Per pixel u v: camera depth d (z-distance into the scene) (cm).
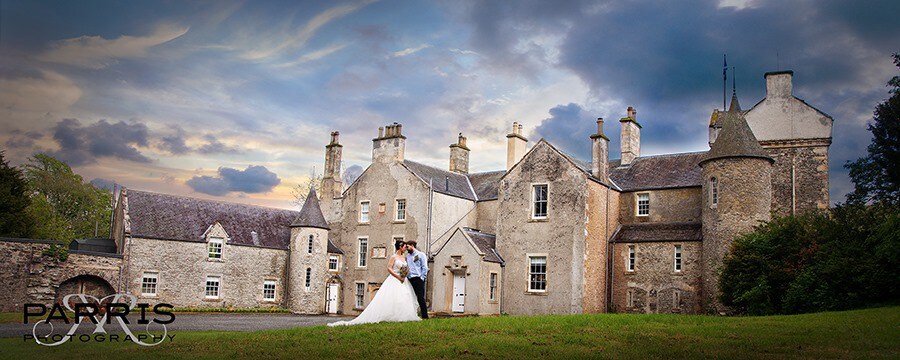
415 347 1507
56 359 1490
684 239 3603
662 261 3662
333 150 4866
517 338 1589
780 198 3741
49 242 3688
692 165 3984
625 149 4319
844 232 2800
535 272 3762
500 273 3819
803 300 2648
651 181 3997
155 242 4056
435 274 3825
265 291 4444
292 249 4450
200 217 4366
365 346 1512
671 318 1953
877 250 2472
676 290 3588
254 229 4547
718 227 3409
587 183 3672
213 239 4284
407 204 4291
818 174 3681
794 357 1377
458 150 4778
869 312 2002
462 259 3741
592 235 3703
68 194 6700
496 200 4347
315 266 4412
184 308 3988
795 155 3756
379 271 4372
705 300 3434
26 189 4894
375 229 4453
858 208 2905
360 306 4462
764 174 3431
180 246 4141
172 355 1513
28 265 3619
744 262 2981
